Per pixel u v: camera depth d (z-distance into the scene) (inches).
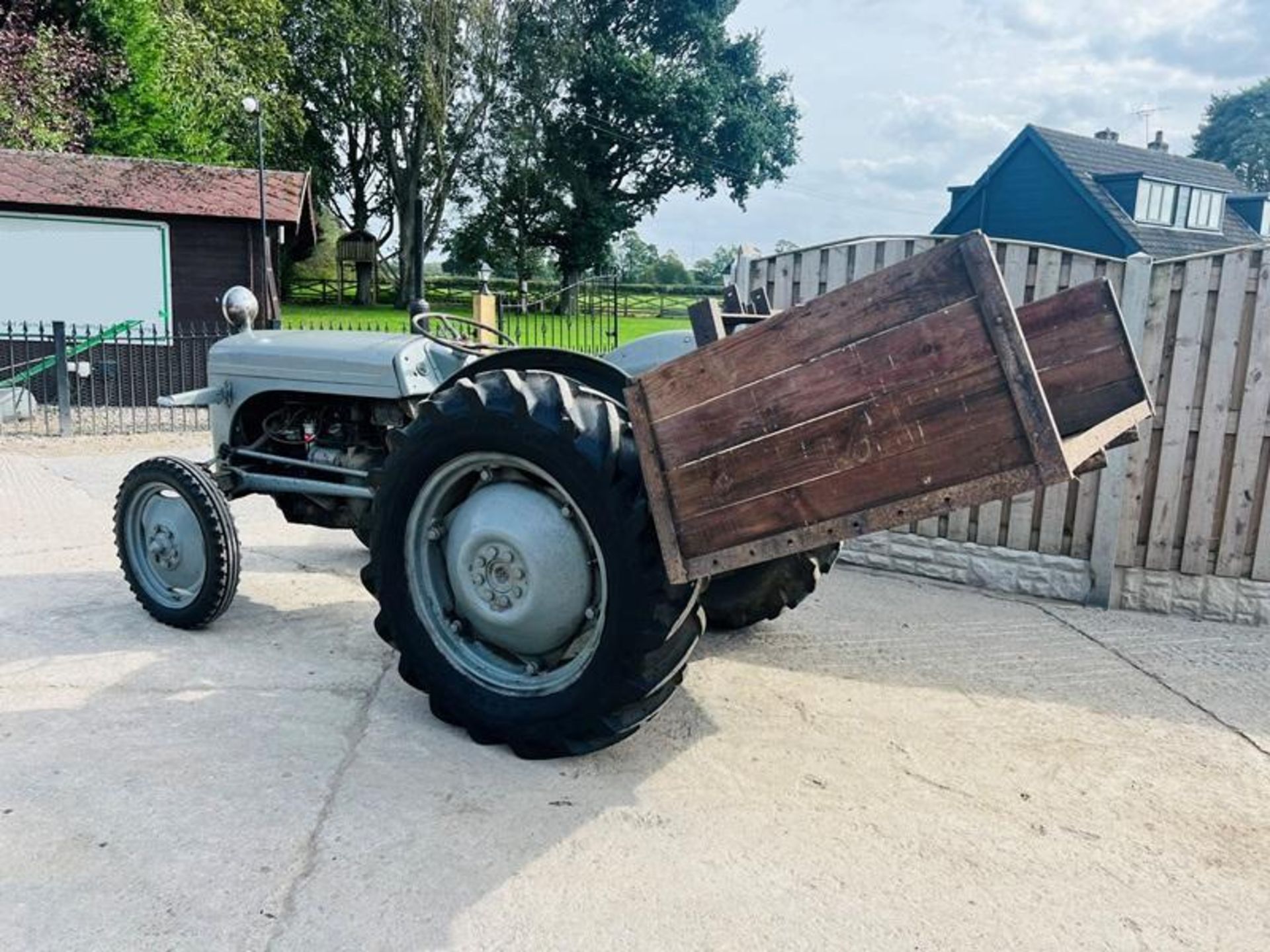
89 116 692.1
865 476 84.4
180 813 92.8
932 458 80.9
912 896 85.2
